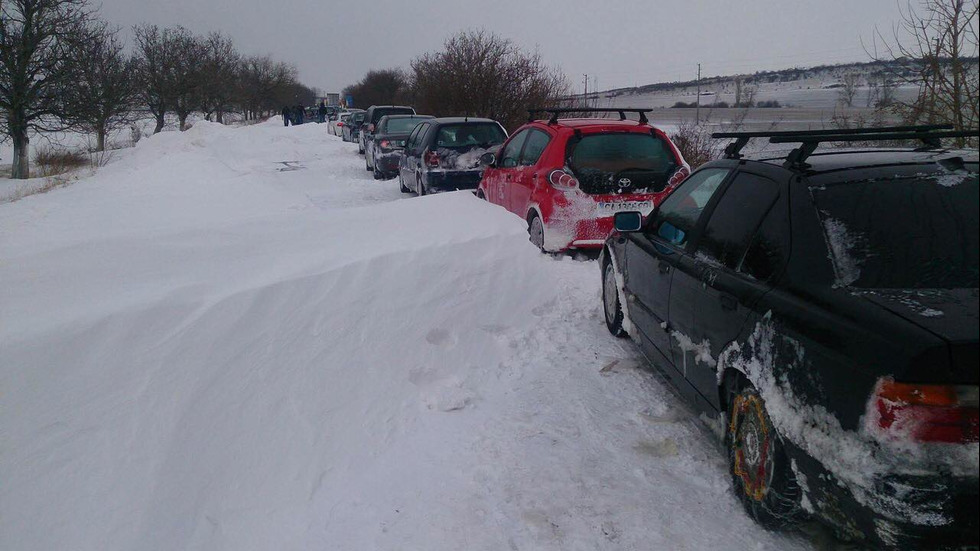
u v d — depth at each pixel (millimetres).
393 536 3281
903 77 8516
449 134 12469
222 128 31328
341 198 14680
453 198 7402
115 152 31750
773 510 3080
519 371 5098
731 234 3756
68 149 33438
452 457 3953
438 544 3209
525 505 3469
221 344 4125
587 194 7691
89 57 27031
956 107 8062
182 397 3754
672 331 4285
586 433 4168
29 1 24375
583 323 6012
